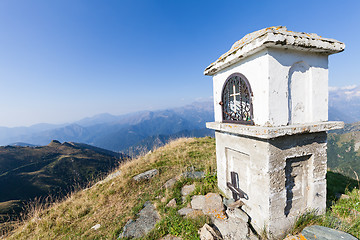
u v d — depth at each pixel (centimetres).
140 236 332
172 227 330
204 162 673
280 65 269
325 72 303
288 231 284
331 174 561
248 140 314
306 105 298
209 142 1054
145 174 604
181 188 501
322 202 312
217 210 345
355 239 228
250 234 285
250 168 312
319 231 251
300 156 292
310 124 280
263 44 245
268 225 273
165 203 429
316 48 270
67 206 553
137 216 398
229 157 401
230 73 371
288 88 281
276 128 249
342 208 336
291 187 300
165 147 1019
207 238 279
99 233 369
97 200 532
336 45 279
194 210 366
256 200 301
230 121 380
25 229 474
